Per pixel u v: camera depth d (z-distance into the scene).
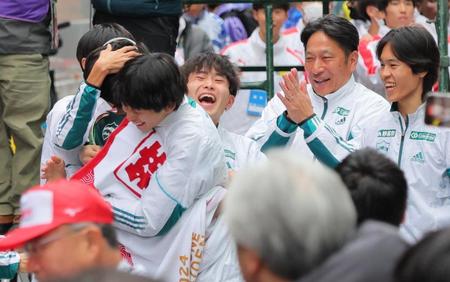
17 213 16.09
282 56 19.88
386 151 12.05
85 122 11.29
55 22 16.16
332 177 6.84
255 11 20.27
